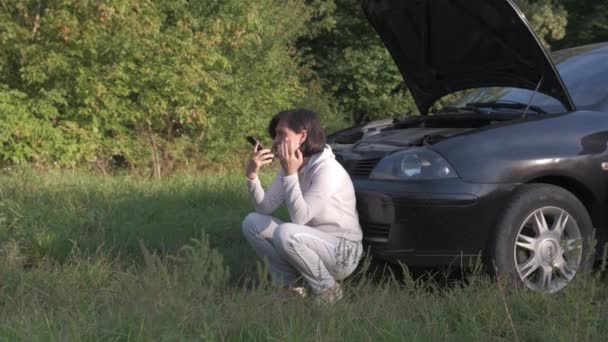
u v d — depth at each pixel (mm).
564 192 4574
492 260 4457
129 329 3389
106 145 12078
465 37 5336
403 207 4465
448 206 4395
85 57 11742
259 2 13812
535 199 4484
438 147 4539
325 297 4125
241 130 13719
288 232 4258
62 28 11188
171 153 12703
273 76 14516
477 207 4418
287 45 17422
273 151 4793
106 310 3770
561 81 4812
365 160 4859
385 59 19078
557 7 20766
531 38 4773
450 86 6000
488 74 5535
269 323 3508
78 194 7539
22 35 11539
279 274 4566
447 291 4391
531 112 4996
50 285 4352
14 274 4531
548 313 3758
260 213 4695
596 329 3654
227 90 13500
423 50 5762
